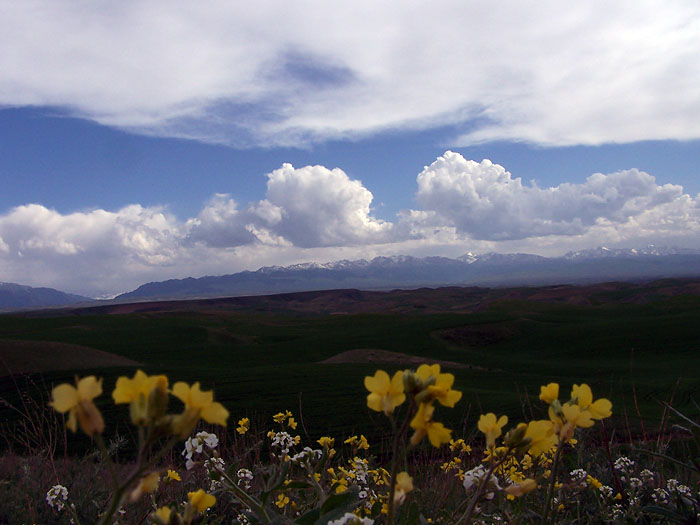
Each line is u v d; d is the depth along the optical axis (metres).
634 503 2.90
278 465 2.45
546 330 89.56
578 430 3.00
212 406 0.90
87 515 3.79
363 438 3.64
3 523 3.81
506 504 1.99
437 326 100.12
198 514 1.44
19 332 105.19
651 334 73.69
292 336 106.94
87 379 0.89
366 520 1.37
